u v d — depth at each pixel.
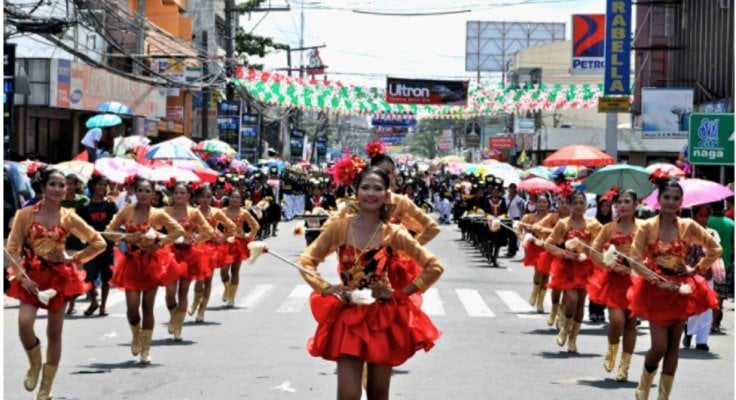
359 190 7.03
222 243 15.16
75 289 9.17
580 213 12.85
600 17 38.88
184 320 14.36
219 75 38.44
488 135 83.38
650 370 9.30
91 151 22.98
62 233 9.11
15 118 30.16
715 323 15.10
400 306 6.96
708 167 29.17
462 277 22.64
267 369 10.97
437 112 41.47
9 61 20.17
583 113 64.94
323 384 10.15
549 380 10.69
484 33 77.19
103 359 11.55
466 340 13.52
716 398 9.97
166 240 11.38
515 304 17.86
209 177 21.86
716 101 34.38
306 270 6.96
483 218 25.78
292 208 45.28
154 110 38.62
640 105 44.31
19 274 8.81
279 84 37.47
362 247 7.02
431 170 64.38
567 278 12.68
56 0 26.94
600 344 13.45
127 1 38.78
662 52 42.19
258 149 52.34
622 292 10.68
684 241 9.16
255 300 17.62
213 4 52.59
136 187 11.43
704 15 37.34
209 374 10.64
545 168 33.56
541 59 68.69
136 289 11.19
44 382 9.08
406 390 9.98
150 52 39.69
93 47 33.53
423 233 9.23
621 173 17.38
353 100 39.38
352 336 6.79
